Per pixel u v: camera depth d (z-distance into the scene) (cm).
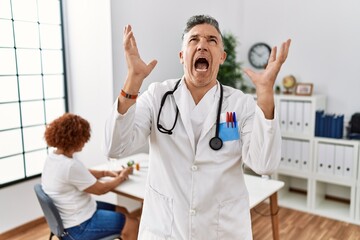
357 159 339
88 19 330
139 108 123
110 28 315
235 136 120
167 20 372
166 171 121
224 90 129
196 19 121
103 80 330
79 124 214
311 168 368
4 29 304
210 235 123
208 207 121
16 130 322
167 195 123
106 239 218
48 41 338
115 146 110
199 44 115
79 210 213
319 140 359
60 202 208
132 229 224
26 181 322
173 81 131
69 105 359
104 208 250
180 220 121
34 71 331
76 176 208
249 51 437
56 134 208
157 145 123
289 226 337
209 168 120
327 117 358
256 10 425
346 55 369
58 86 353
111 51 319
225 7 441
